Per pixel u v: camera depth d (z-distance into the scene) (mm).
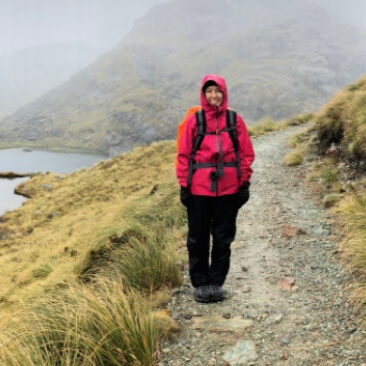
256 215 6566
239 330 3461
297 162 9047
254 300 3963
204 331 3479
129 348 3025
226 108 3574
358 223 4992
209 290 3949
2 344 2943
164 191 9469
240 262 4914
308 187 7484
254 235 5742
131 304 3582
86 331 3139
